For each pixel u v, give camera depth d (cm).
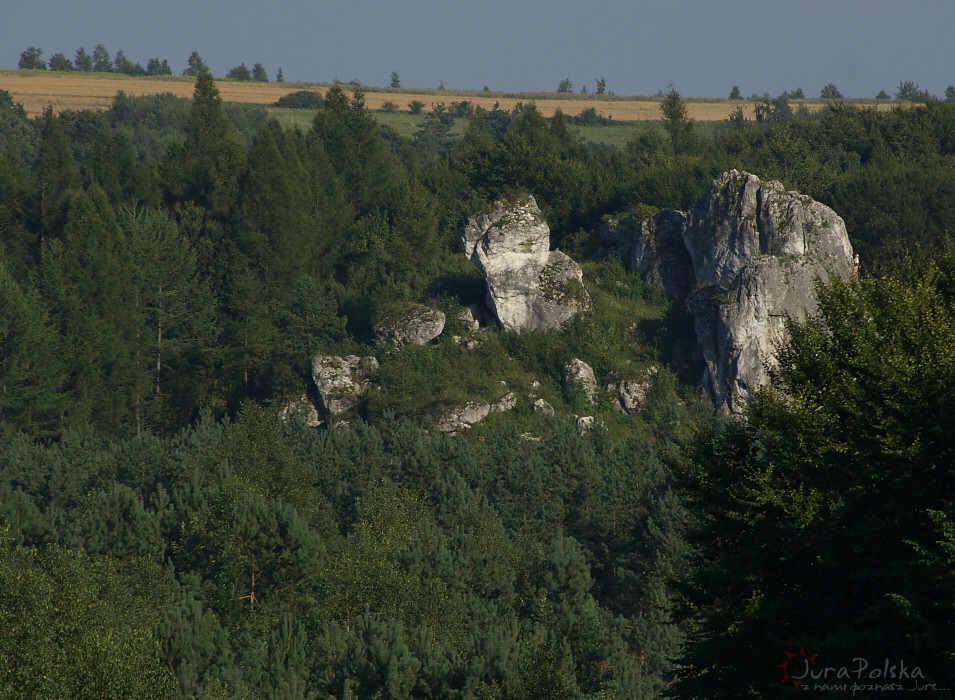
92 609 13025
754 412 11044
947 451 9512
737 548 10525
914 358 9825
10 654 10631
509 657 14450
